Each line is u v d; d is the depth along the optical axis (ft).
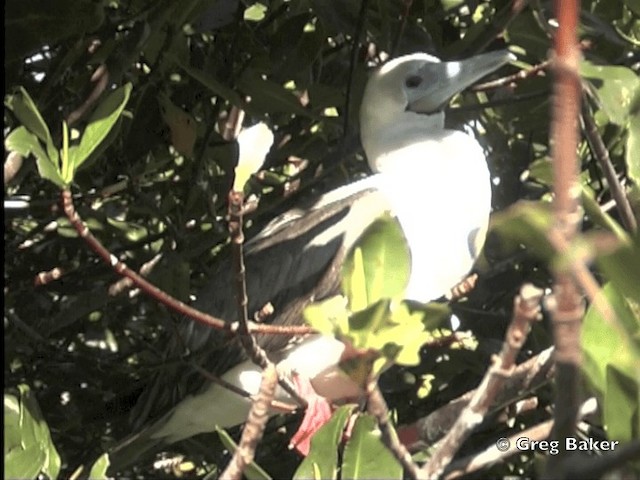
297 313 23.88
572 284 8.00
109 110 15.15
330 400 23.72
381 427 11.89
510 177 27.20
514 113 25.62
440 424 19.52
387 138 25.07
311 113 23.72
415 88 25.26
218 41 25.18
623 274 7.47
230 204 13.79
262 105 23.50
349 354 11.78
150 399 24.58
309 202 25.96
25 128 15.61
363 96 25.81
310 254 24.23
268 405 12.77
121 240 27.27
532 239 7.55
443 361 25.45
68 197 14.85
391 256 12.57
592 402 15.99
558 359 8.55
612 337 11.49
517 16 23.47
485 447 23.27
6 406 16.35
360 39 25.22
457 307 24.76
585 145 24.09
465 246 23.70
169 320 24.73
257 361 15.46
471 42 26.11
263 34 25.62
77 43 21.74
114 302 26.94
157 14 21.75
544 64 23.30
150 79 23.41
